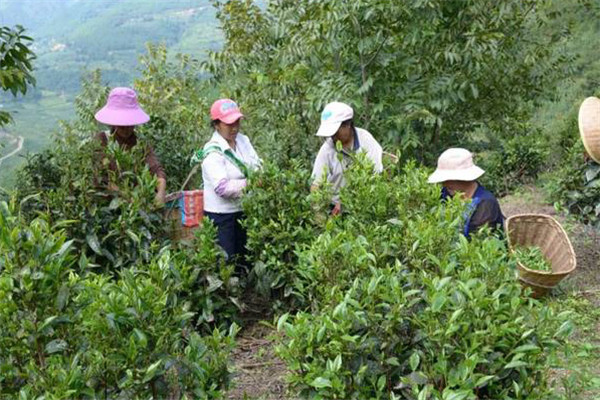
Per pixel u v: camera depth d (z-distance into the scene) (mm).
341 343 2674
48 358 2777
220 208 5094
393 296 2730
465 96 8383
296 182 4895
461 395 2402
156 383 2756
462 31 7863
